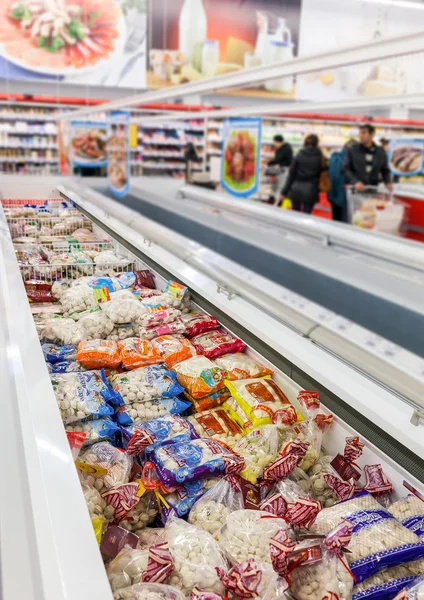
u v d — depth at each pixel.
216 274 2.13
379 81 12.80
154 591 0.84
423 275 2.85
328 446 1.27
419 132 13.02
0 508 0.81
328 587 0.83
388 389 1.18
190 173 10.45
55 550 0.73
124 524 1.07
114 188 7.20
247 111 5.25
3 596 0.67
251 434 1.27
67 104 11.06
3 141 10.83
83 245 2.96
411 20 12.34
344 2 12.02
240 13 11.72
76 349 1.71
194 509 1.08
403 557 0.90
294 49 12.17
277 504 1.07
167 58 11.65
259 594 0.85
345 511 1.00
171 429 1.30
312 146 7.46
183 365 1.57
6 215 3.55
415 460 0.99
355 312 3.18
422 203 6.72
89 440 1.28
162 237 2.73
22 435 0.99
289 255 3.81
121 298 2.03
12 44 10.72
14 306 1.66
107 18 11.08
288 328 1.56
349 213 5.73
